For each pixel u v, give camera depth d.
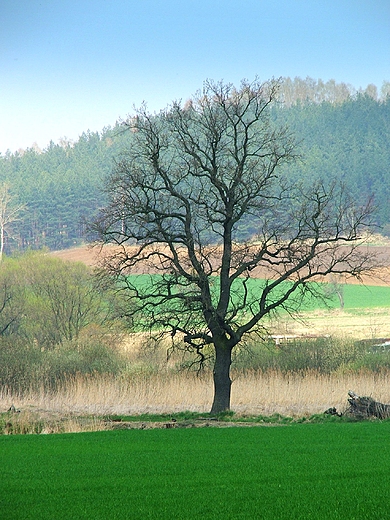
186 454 31.19
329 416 52.03
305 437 37.41
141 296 58.12
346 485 23.48
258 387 68.00
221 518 19.53
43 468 27.80
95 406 62.38
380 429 41.47
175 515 20.00
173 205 59.84
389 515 19.42
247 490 23.02
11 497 22.66
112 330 72.12
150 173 58.91
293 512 19.97
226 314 58.34
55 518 19.94
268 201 59.94
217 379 58.50
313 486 23.41
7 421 47.69
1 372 74.38
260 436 38.19
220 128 59.97
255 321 58.66
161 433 40.62
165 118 60.22
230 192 59.06
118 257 57.97
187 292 58.59
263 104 61.56
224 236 59.62
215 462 28.77
